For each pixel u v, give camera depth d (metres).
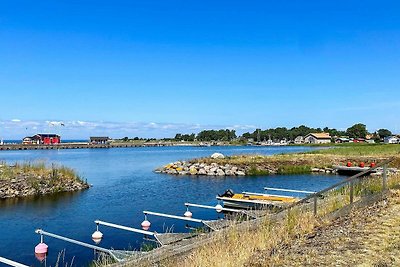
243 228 14.22
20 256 16.66
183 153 118.88
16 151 131.88
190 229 20.70
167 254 12.52
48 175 35.16
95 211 25.88
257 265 9.34
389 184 18.20
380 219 11.82
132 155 105.38
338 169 49.97
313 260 8.87
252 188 37.28
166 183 41.50
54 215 24.59
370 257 8.61
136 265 11.65
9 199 29.81
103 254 14.54
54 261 15.91
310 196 14.35
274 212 17.94
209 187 38.38
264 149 141.75
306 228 12.59
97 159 84.94
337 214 13.78
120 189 36.53
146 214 22.42
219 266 9.74
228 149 151.12
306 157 59.75
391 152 65.19
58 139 175.75
